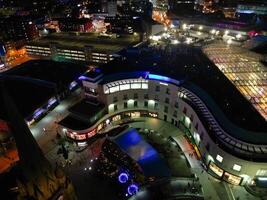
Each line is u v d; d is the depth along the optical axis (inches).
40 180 750.5
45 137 2908.5
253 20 5108.3
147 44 4539.9
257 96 2448.3
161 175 2158.0
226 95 2449.6
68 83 3841.0
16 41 6245.1
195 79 2733.8
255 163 1899.6
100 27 6958.7
